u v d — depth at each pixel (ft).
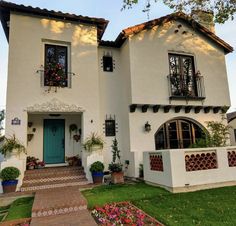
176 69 38.34
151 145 34.53
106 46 37.99
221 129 35.22
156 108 35.27
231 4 32.50
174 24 39.04
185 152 24.49
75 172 31.09
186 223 14.56
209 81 39.52
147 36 36.42
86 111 32.58
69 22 33.96
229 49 41.47
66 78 32.71
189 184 23.65
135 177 31.40
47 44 32.96
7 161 26.20
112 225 14.84
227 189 23.63
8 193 24.70
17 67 29.99
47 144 35.47
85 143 31.55
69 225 14.82
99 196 22.48
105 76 37.09
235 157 27.12
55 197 20.90
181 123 38.42
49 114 35.76
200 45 40.32
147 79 34.96
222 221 14.71
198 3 34.83
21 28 31.07
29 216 17.63
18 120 28.73
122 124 36.55
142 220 15.66
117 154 33.71
